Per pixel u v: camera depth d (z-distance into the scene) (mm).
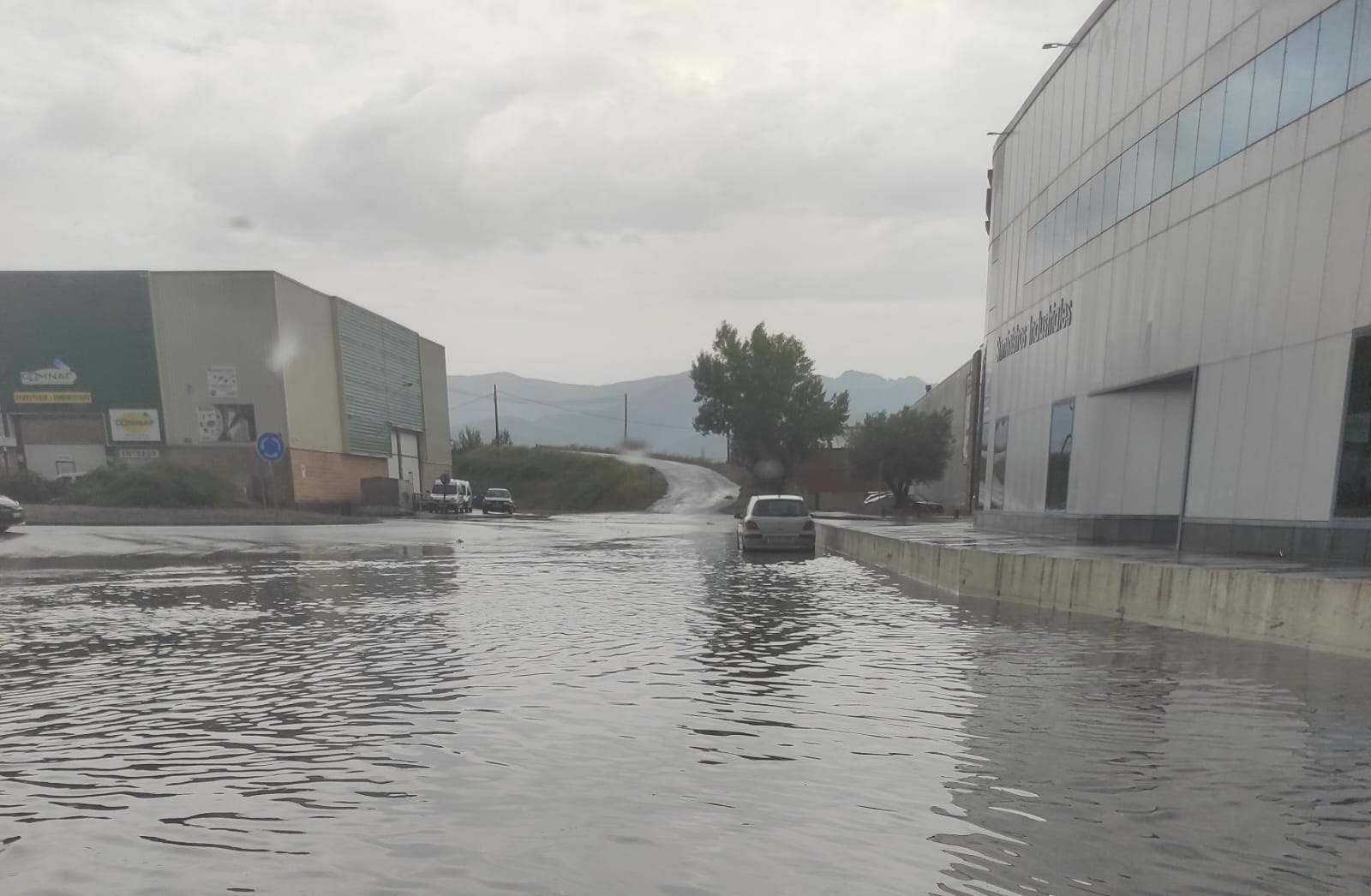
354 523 34688
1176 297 18594
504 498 56562
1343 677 7406
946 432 57281
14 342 40812
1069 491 24516
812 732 5492
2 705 6137
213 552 20031
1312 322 14266
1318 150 14203
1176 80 18750
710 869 3449
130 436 40844
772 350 69062
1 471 40781
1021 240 29578
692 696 6461
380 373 54312
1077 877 3383
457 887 3279
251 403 40812
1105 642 9195
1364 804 4238
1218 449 16766
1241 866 3488
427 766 4781
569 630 9484
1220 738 5402
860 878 3367
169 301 40625
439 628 9602
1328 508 13742
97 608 11031
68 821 3980
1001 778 4609
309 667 7438
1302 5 14609
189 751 5051
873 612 11555
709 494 72312
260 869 3445
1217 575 9969
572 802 4219
